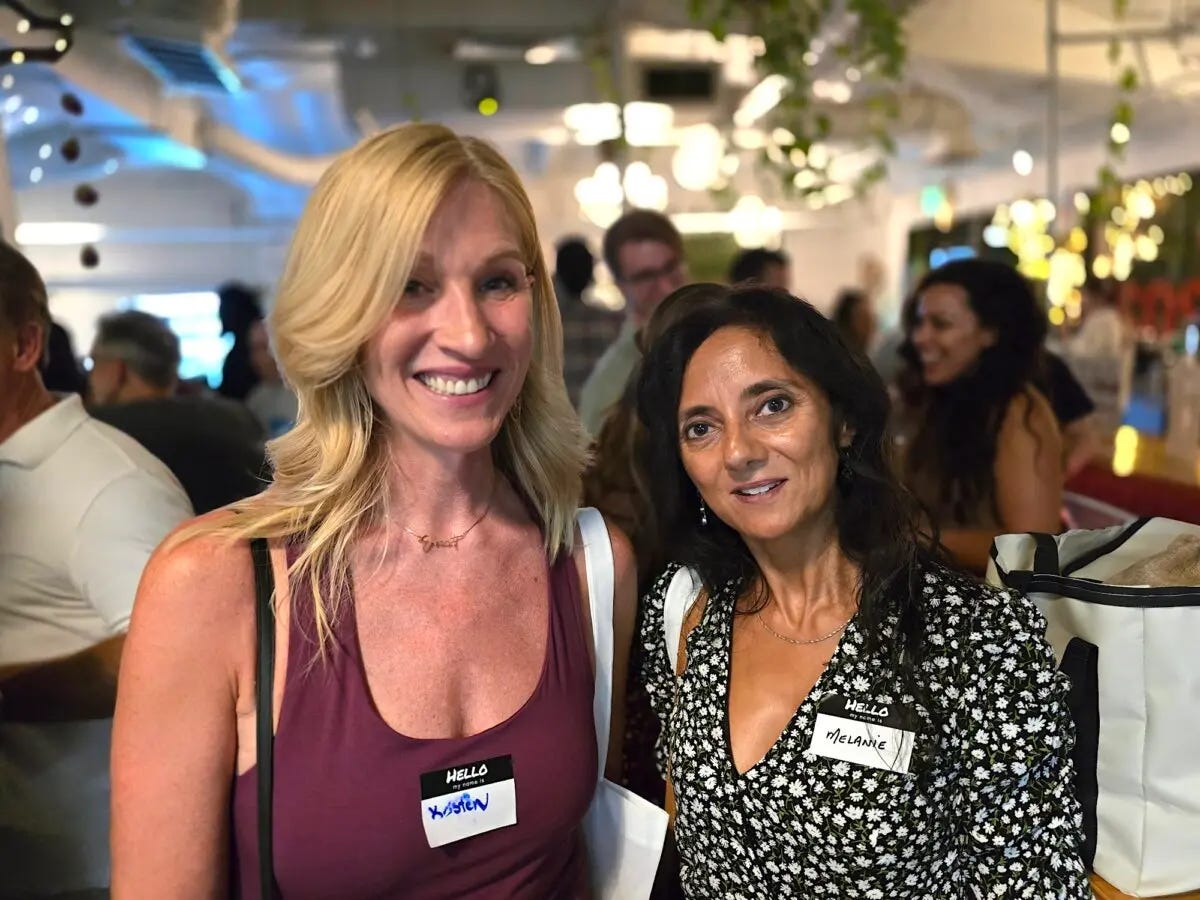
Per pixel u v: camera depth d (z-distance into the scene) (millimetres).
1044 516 2051
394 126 982
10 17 2834
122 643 1468
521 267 1019
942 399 2188
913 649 1076
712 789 1143
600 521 1231
